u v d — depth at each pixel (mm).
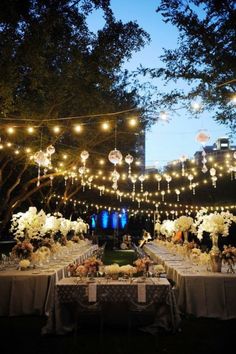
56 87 10883
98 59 10289
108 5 9695
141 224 36188
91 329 6996
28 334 6703
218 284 7656
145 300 6578
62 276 8781
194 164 21422
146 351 5922
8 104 9500
